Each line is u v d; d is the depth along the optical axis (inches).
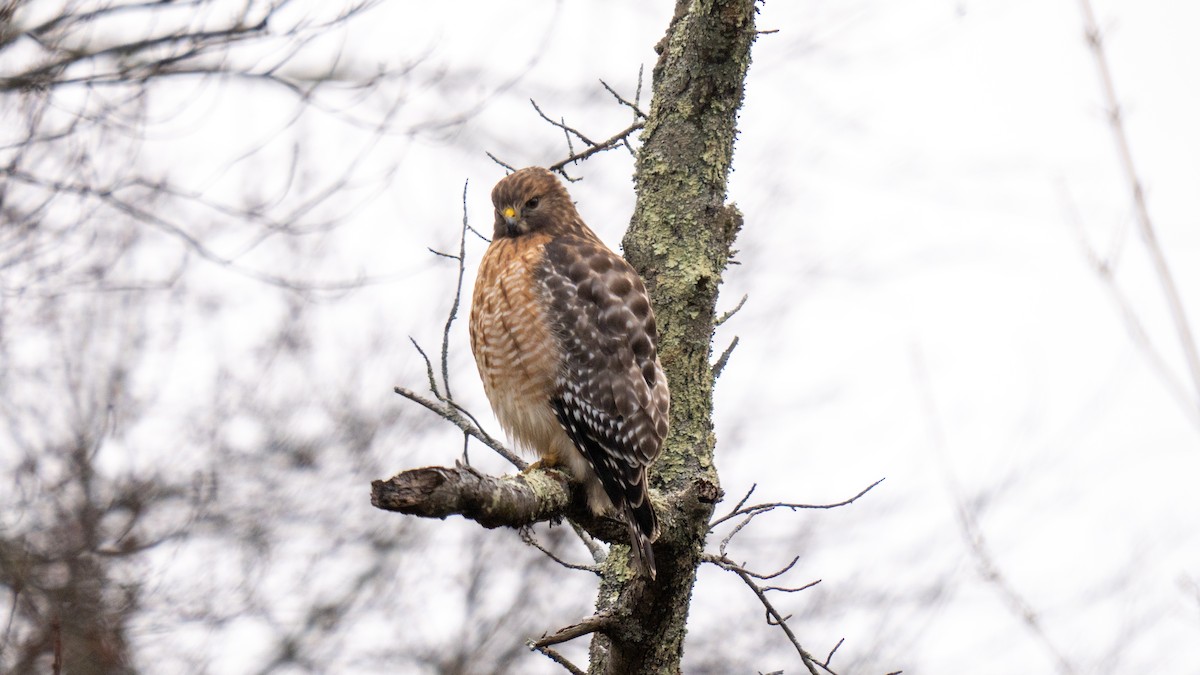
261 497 764.6
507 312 403.9
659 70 394.0
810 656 362.9
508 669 815.1
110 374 708.7
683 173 382.9
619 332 386.0
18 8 468.8
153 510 687.1
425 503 269.0
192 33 476.4
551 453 399.5
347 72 498.3
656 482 371.2
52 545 634.8
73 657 603.5
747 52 386.9
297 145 527.2
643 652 337.7
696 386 378.6
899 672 398.6
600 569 371.2
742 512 358.0
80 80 481.7
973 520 319.6
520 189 436.5
